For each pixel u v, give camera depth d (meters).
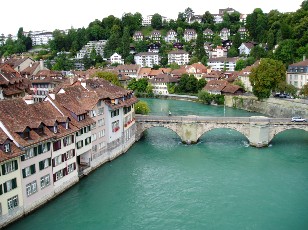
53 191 58.56
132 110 92.81
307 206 56.34
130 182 66.31
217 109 145.75
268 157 81.06
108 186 64.44
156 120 94.44
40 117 59.44
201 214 54.16
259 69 133.25
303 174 69.81
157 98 184.50
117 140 82.19
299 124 89.12
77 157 70.56
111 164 76.62
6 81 91.31
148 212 54.91
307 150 86.25
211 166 75.25
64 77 161.75
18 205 50.69
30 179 52.91
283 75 136.00
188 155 83.31
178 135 99.81
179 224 51.31
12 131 51.53
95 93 74.25
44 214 53.72
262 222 51.62
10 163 48.88
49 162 57.12
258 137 89.06
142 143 94.44
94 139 72.75
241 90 160.38
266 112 134.12
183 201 58.59
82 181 66.69
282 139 97.00
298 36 177.50
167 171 72.25
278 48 170.38
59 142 59.50
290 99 130.88
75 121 65.81
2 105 54.25
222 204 57.31
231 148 89.12
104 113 76.44
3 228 48.16
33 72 166.00
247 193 61.31
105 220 52.47
